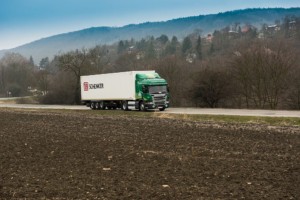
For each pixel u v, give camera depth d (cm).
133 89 5056
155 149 2381
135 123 3888
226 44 14300
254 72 6359
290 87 5991
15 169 1877
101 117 4694
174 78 7375
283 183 1519
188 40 18012
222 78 6256
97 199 1357
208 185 1511
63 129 3556
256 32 18050
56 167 1908
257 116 3822
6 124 4172
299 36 11612
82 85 6116
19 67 16575
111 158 2117
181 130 3256
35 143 2719
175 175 1691
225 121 3853
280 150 2245
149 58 10319
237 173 1702
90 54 9331
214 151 2264
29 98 11038
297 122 3484
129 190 1463
